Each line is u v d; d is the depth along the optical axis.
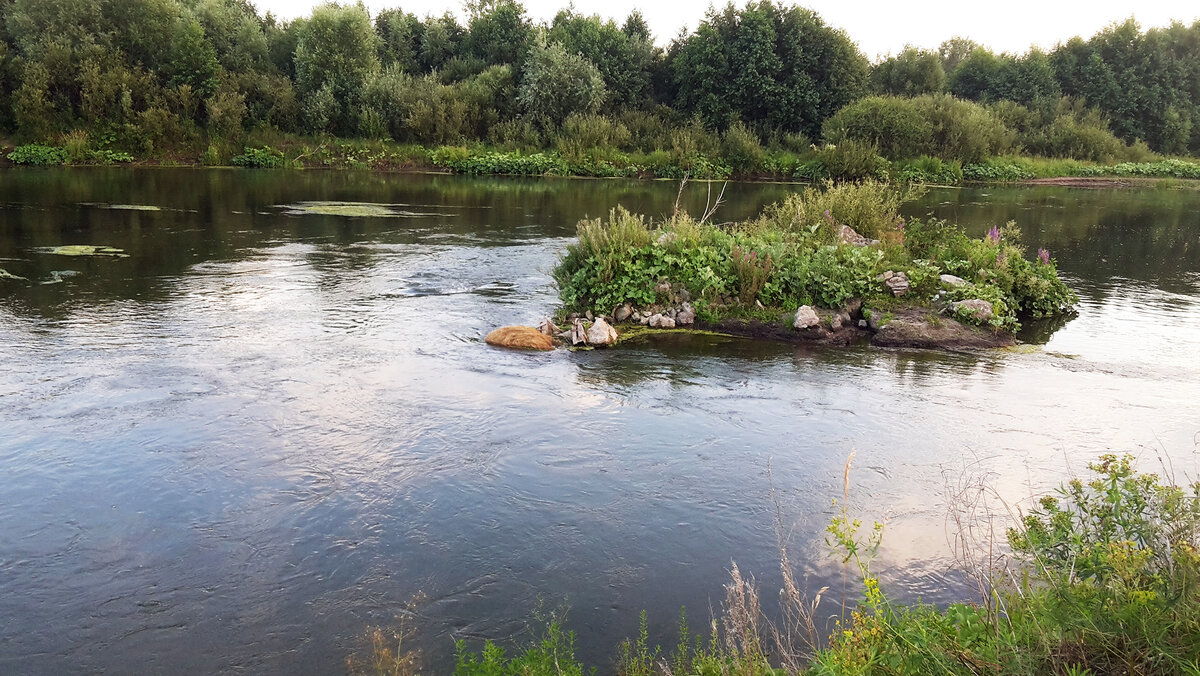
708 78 45.53
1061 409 7.59
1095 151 48.81
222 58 39.69
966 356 9.51
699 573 4.77
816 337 10.09
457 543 5.01
